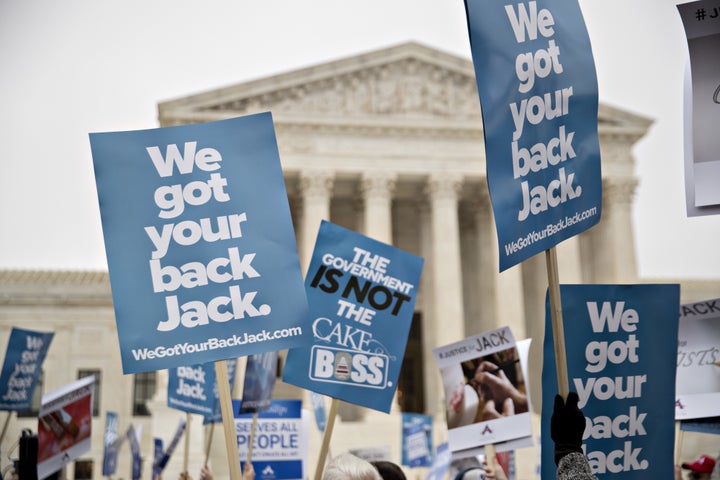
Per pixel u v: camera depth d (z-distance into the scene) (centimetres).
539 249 537
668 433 660
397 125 5462
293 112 5412
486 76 527
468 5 527
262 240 604
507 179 528
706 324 787
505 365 983
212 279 596
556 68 562
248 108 5388
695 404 781
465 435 990
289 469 1202
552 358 639
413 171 5444
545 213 544
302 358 857
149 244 597
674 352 667
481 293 5750
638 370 659
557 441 462
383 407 861
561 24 572
